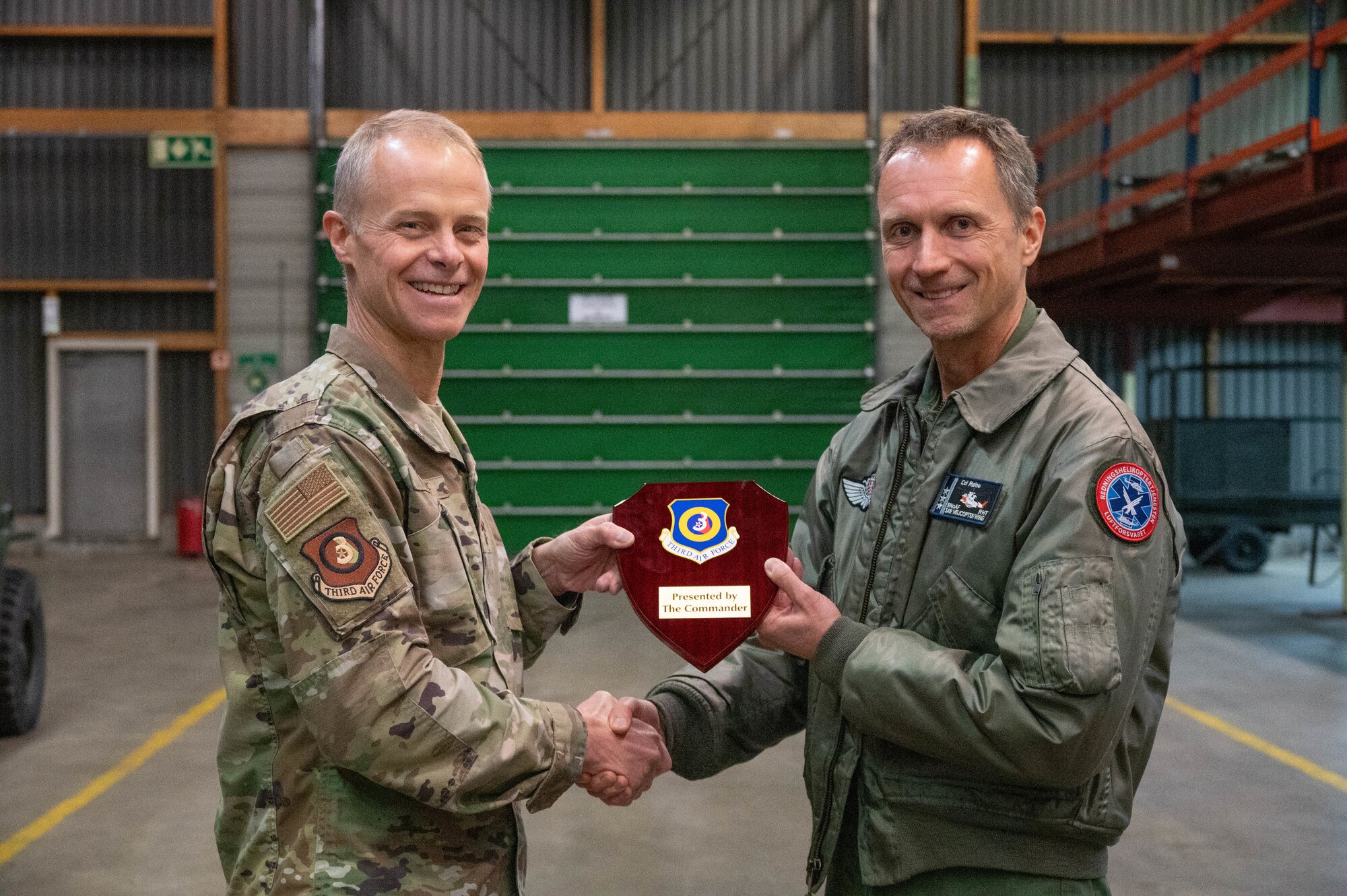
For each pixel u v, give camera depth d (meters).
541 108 9.79
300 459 1.19
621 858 3.37
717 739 1.60
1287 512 8.87
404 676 1.16
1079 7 9.97
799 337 9.69
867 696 1.26
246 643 1.28
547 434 9.61
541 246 9.61
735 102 9.82
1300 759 4.29
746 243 9.68
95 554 9.92
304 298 9.74
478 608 1.31
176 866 3.25
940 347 1.43
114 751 4.36
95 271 9.89
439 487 1.32
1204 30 9.99
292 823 1.23
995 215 1.33
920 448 1.42
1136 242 7.16
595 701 1.44
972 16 9.78
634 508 1.41
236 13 9.73
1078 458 1.24
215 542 1.25
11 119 9.70
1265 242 6.52
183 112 9.66
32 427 9.98
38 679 4.71
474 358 9.57
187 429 10.02
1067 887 1.30
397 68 9.75
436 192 1.30
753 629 1.37
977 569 1.31
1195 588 8.42
